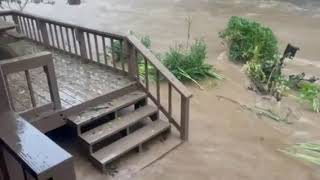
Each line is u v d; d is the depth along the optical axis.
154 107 5.02
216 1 16.86
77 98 4.52
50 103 4.05
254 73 7.29
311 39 10.57
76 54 6.26
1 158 1.75
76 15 14.61
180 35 11.23
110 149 4.29
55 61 6.13
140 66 7.09
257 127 5.52
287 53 7.20
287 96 6.80
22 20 7.54
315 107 6.17
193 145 4.88
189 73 7.37
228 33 8.86
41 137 1.61
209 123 5.59
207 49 9.77
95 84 5.01
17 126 1.74
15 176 1.84
